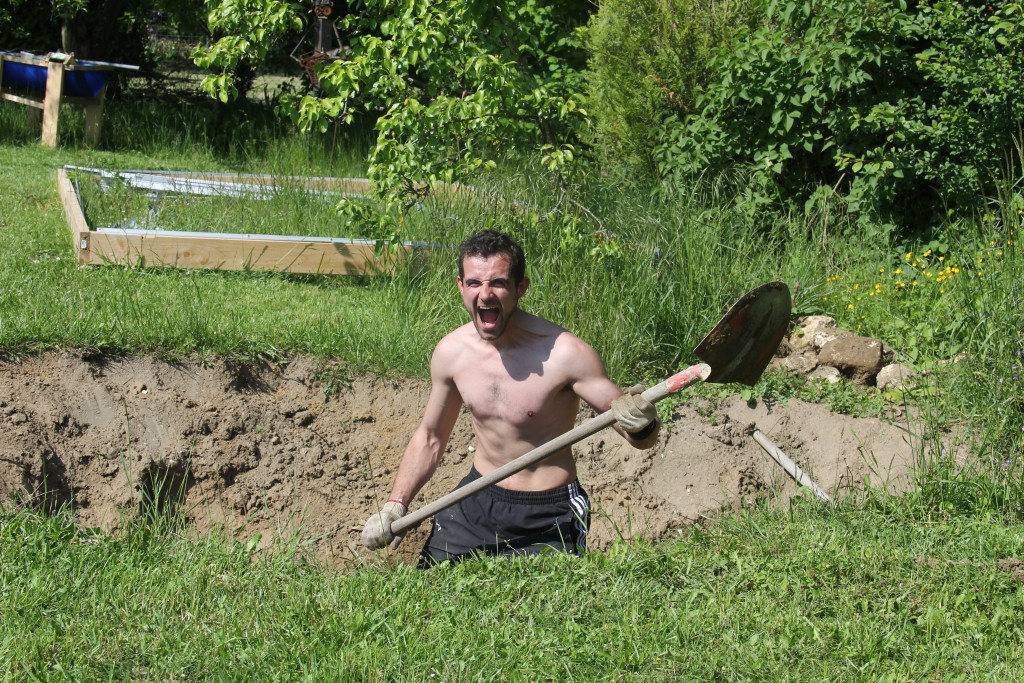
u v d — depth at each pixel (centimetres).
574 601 389
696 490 613
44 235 800
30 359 569
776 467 620
